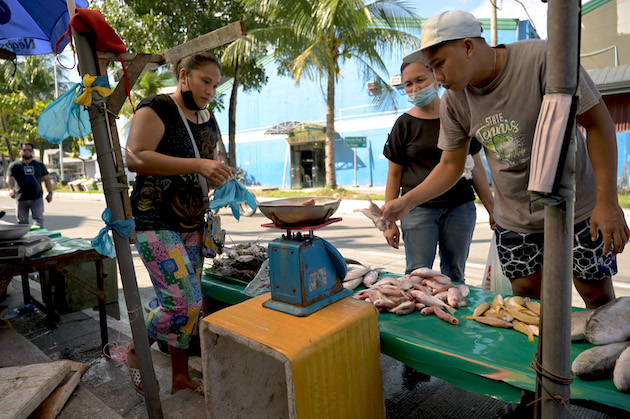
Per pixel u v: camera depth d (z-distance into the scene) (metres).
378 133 19.16
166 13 12.74
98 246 1.74
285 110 21.77
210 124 2.22
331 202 1.67
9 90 27.80
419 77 2.37
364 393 1.58
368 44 12.73
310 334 1.43
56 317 3.41
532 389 1.27
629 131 10.97
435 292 2.03
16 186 6.71
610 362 1.27
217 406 1.63
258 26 12.76
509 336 1.59
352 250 6.30
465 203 2.56
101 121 1.65
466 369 1.42
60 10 2.67
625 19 12.62
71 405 1.94
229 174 1.85
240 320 1.58
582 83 1.37
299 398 1.33
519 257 1.95
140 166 1.86
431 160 2.54
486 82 1.63
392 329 1.70
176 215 2.00
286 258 1.62
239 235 7.89
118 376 2.50
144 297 4.11
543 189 0.97
